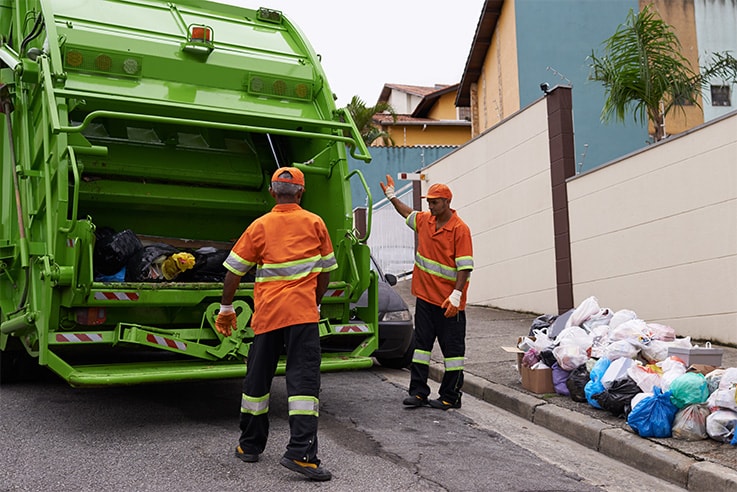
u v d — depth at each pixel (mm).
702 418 4816
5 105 6164
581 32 19562
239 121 6316
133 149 6598
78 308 5102
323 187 6566
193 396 6383
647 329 5910
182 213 6969
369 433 5258
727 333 8188
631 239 9648
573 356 6012
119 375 4812
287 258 4371
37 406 5938
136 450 4699
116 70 5973
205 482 4094
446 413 6016
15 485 4016
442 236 6059
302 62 6898
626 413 5258
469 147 13984
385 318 7785
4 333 6113
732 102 19547
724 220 8227
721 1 19750
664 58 11148
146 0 6719
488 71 21922
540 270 11656
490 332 9969
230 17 7117
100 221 6605
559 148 11062
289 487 4043
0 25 6762
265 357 4410
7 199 6242
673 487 4387
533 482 4309
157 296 5250
